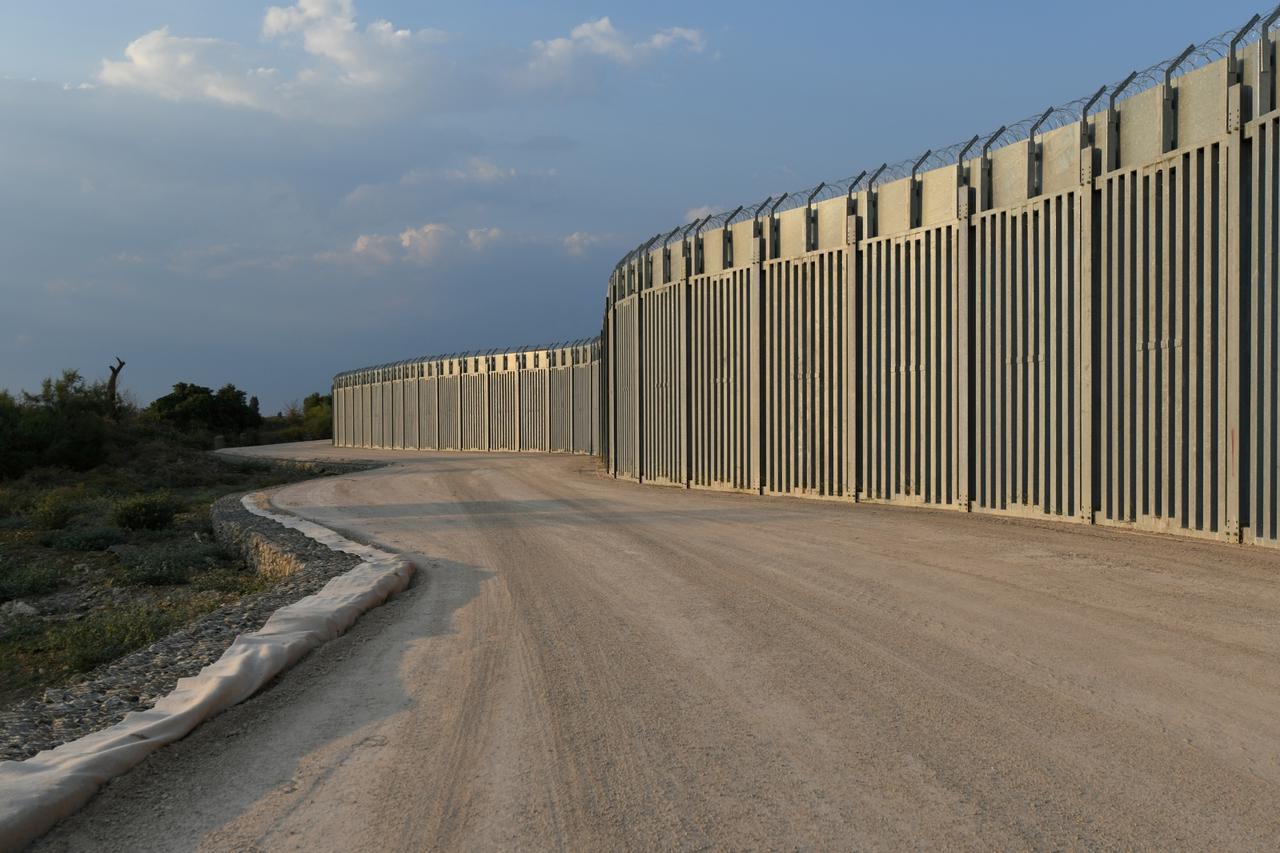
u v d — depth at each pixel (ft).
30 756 17.12
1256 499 35.06
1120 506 41.93
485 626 26.45
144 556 59.21
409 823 13.16
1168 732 15.56
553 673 20.92
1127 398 41.19
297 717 18.67
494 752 15.94
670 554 38.73
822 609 26.45
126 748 16.17
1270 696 17.28
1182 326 38.22
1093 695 17.66
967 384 51.16
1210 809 12.53
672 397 81.76
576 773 14.78
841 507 56.75
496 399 182.09
